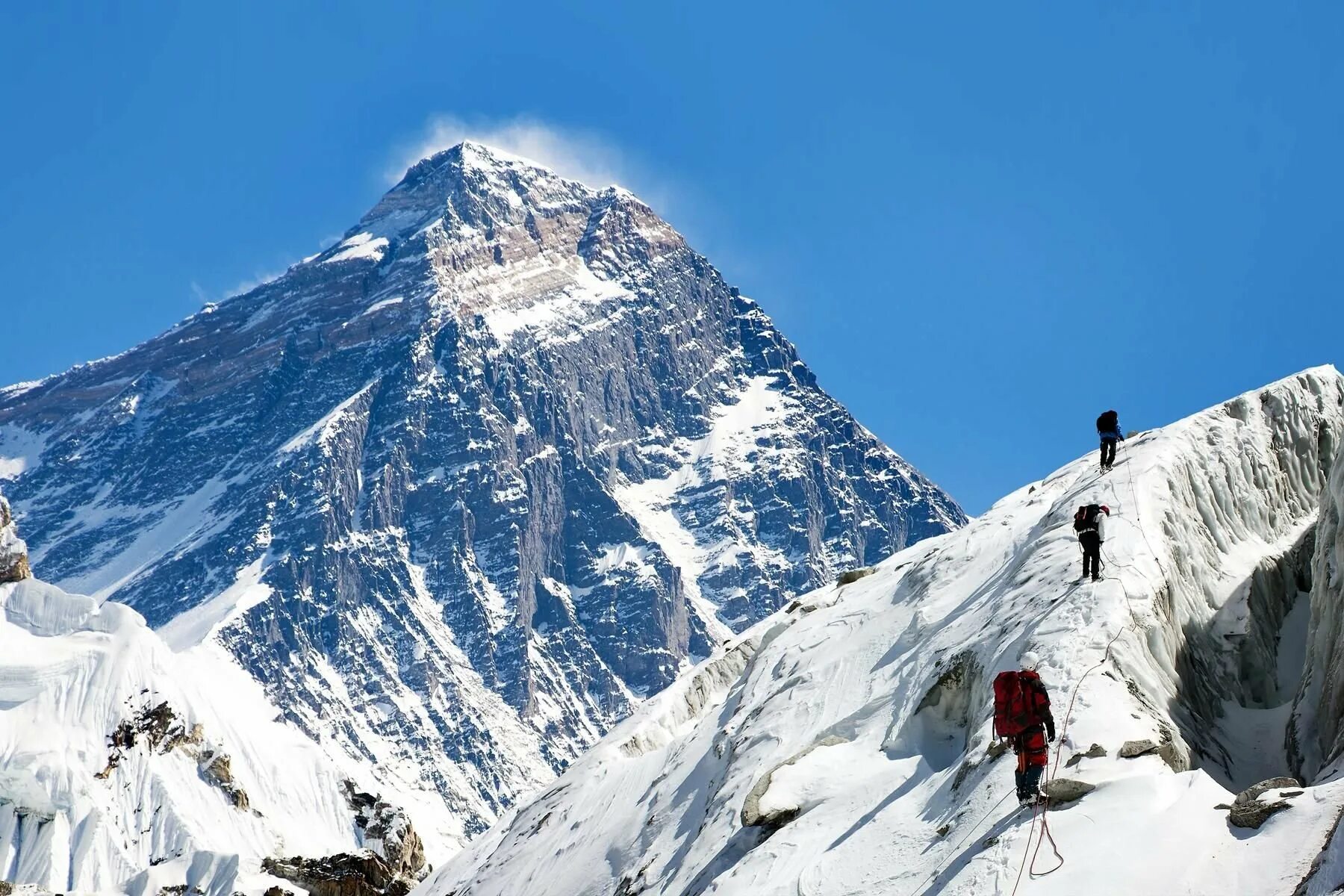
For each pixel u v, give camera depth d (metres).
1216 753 50.97
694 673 117.38
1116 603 52.97
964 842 42.59
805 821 56.91
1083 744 43.66
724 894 53.94
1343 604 52.75
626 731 112.56
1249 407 71.56
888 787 55.56
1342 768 44.88
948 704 59.50
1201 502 64.62
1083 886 36.62
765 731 74.81
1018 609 58.69
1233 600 60.00
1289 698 56.34
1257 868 35.12
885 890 43.38
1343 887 32.50
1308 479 71.31
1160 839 37.34
